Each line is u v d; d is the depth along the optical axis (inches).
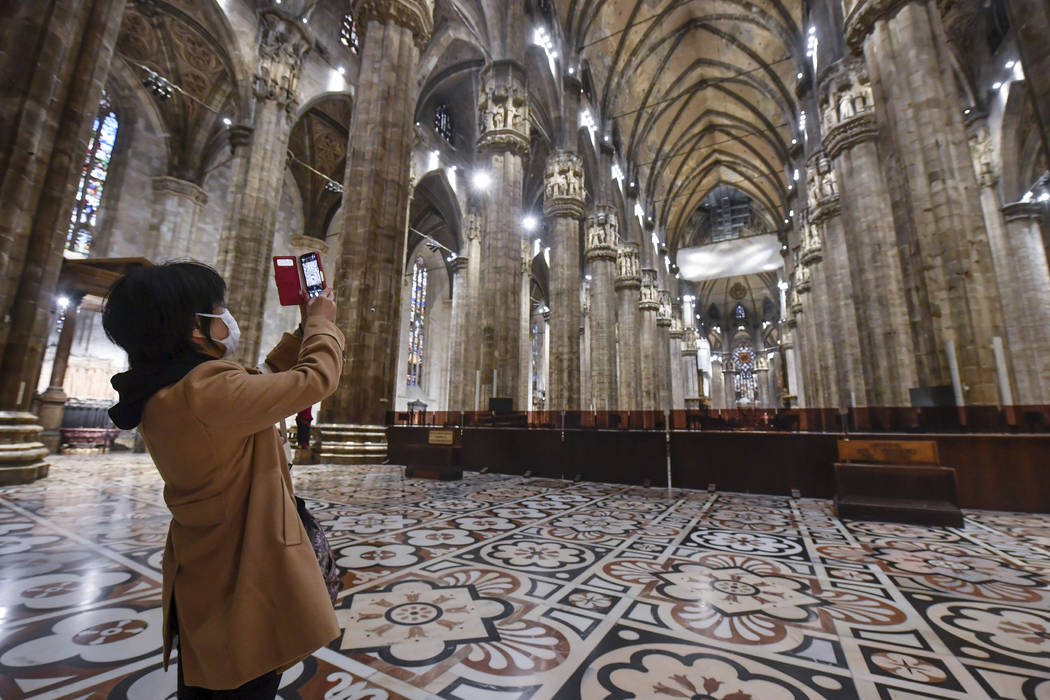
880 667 75.0
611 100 1072.2
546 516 202.7
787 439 298.0
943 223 325.4
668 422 339.9
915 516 199.3
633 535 169.6
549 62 797.9
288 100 596.4
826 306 858.8
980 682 70.4
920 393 299.0
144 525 158.9
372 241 395.9
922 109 343.6
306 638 36.6
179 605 38.2
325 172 911.7
